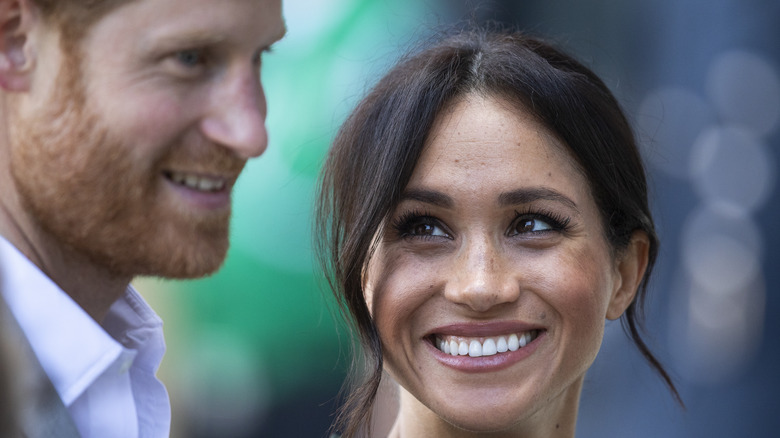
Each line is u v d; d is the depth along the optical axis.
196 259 5.56
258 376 18.56
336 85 17.73
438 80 6.40
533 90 6.36
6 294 5.32
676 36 21.89
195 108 5.34
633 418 18.61
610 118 6.82
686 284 21.00
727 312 20.92
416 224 6.46
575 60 6.99
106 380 5.70
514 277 6.27
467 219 6.27
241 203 17.89
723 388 20.25
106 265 5.54
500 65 6.46
